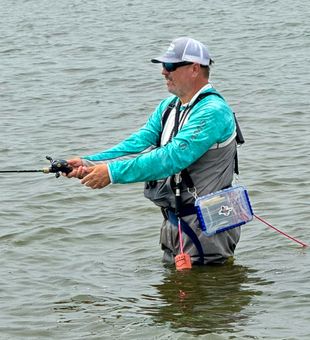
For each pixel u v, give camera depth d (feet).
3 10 219.20
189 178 52.44
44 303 50.24
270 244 58.59
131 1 222.89
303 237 59.57
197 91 52.42
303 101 104.42
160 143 54.85
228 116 52.13
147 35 168.35
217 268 53.93
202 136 51.16
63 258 58.08
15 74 133.28
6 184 76.28
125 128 97.45
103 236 62.34
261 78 119.85
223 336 44.50
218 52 143.84
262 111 100.53
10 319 48.08
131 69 132.05
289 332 44.86
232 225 52.75
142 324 46.70
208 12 195.52
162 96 113.39
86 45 158.51
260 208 66.39
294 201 67.67
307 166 77.51
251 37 157.69
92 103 111.04
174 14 196.03
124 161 51.29
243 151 83.35
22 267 56.39
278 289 50.75
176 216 53.52
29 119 103.40
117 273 54.90
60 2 229.04
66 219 66.23
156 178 51.31
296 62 131.03
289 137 88.22
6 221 66.18
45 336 45.83
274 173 75.56
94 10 210.38
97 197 71.00
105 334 45.68
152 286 52.26
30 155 87.30
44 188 74.23
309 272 53.26
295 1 203.51
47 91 119.85
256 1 207.82
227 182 53.06
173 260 55.47
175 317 47.37
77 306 49.62
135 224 64.64
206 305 48.93
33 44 162.81
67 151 88.74
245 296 49.93
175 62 52.03
